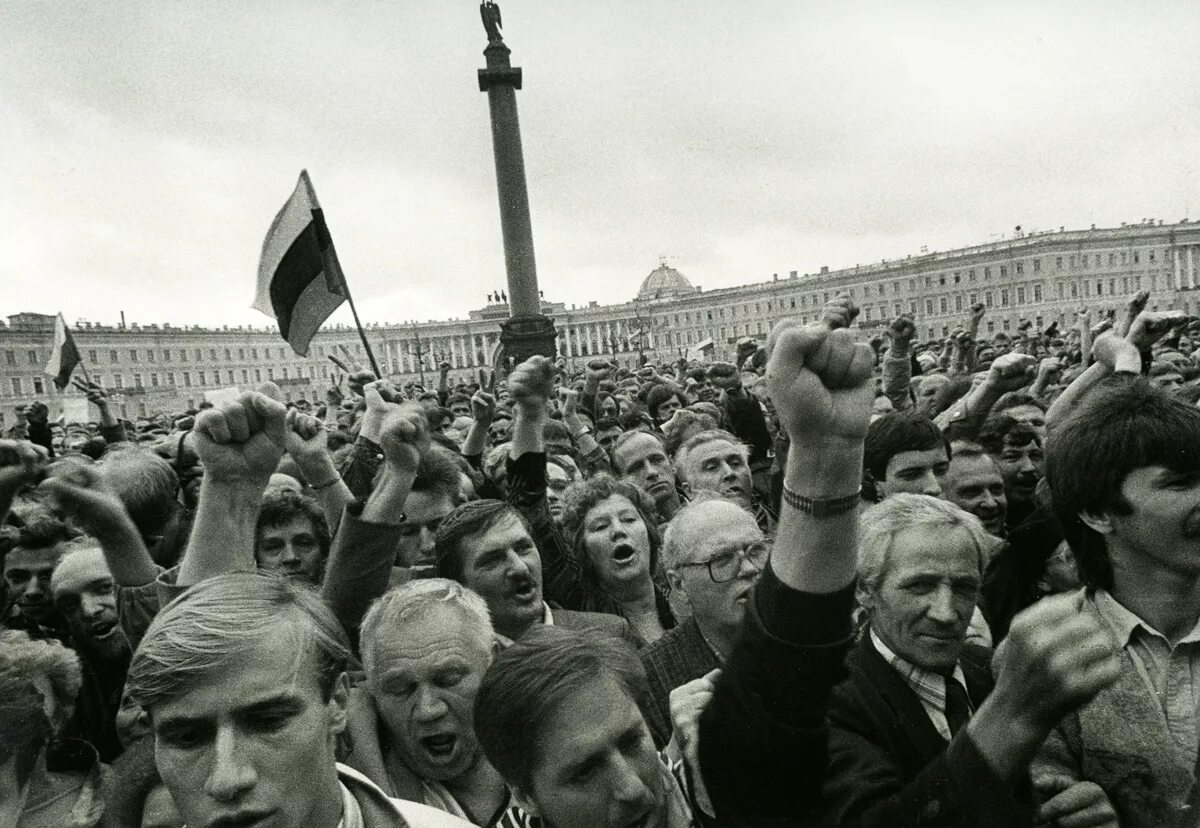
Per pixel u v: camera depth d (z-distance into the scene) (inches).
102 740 115.3
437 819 71.1
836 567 52.0
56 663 84.2
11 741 75.9
